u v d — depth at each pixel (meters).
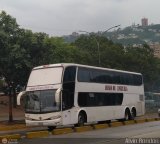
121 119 36.03
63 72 28.05
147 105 67.44
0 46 36.69
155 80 91.62
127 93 36.69
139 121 36.03
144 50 85.62
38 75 28.75
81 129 27.44
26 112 28.48
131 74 37.84
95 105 31.44
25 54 37.28
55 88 27.73
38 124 27.83
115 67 72.75
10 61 36.59
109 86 33.75
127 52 79.50
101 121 33.19
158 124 32.53
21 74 37.75
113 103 34.25
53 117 27.48
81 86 29.78
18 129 33.16
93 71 31.59
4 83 39.50
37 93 28.28
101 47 74.69
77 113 29.12
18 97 28.88
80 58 67.38
